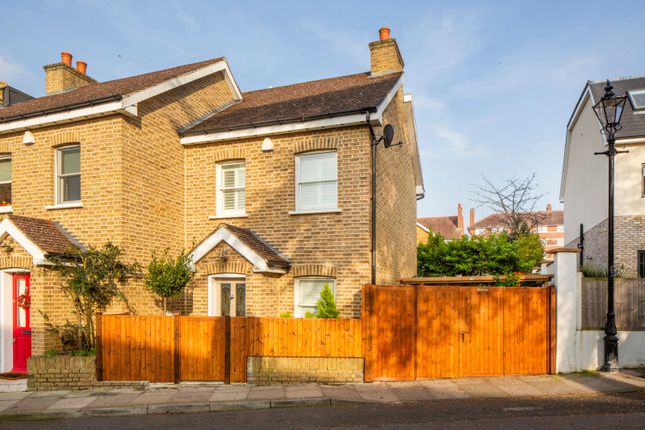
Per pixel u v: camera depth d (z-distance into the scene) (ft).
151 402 26.32
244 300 36.63
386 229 41.98
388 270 42.60
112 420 24.35
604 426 21.01
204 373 30.35
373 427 21.63
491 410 24.02
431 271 65.46
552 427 20.97
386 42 49.26
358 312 35.01
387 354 30.58
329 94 44.68
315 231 36.81
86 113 35.45
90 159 36.14
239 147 39.96
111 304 33.96
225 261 35.65
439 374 30.94
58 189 38.24
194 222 41.16
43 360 30.48
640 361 32.07
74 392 29.25
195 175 41.45
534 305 32.12
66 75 53.47
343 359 30.01
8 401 27.48
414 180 62.34
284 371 30.07
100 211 35.53
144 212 37.04
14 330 34.65
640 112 56.08
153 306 37.06
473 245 62.75
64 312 33.35
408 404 25.55
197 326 30.55
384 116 41.55
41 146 38.19
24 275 34.88
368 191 35.81
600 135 59.93
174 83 40.50
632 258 52.90
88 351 31.81
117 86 45.50
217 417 24.22
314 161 38.19
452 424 21.74
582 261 69.77
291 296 36.58
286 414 24.36
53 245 33.12
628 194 53.62
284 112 41.09
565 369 31.60
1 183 40.45
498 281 36.01
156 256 37.93
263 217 38.63
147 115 37.96
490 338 31.63
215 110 48.67
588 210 66.69
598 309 32.37
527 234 86.12
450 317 31.37
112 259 32.40
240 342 30.30
